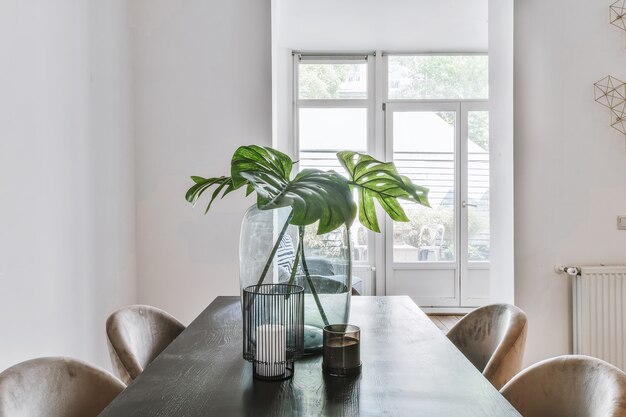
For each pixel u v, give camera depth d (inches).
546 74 110.7
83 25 84.0
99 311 89.0
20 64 64.9
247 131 109.7
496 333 60.1
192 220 108.7
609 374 38.4
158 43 108.5
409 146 188.7
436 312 187.2
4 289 60.8
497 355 52.4
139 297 108.2
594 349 106.1
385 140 188.2
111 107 96.0
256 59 109.8
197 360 44.9
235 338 52.0
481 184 187.5
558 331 111.0
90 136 86.4
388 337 52.7
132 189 106.7
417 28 159.3
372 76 187.0
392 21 152.9
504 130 116.3
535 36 110.7
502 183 117.5
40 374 41.1
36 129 68.8
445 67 187.5
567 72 110.8
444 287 187.5
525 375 44.6
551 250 111.0
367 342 50.8
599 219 110.8
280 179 44.8
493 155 123.4
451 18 150.1
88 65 85.9
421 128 188.5
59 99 75.5
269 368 39.8
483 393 37.3
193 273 108.7
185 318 108.6
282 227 45.4
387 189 50.3
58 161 74.9
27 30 66.7
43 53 70.9
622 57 110.7
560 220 111.0
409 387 38.5
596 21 110.7
